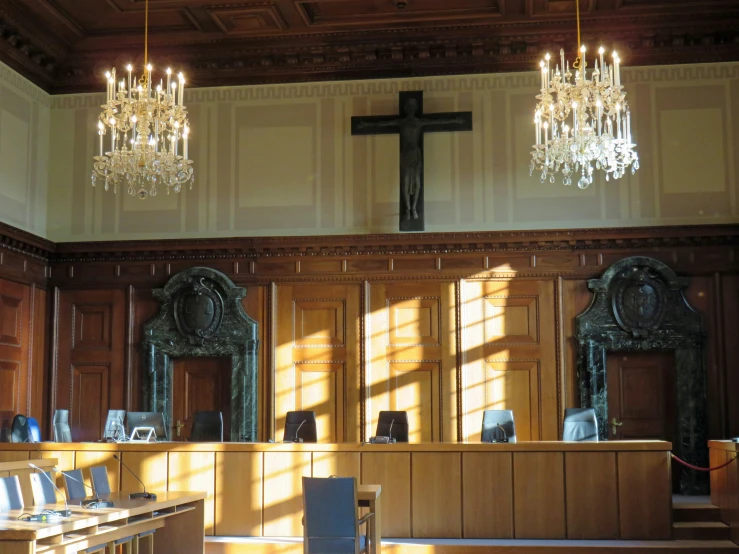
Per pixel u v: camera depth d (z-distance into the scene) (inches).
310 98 540.4
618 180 510.6
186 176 397.4
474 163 522.0
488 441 412.2
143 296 534.0
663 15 495.8
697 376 487.5
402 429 427.8
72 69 550.3
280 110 541.6
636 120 514.0
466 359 505.4
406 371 509.0
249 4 487.8
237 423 511.2
